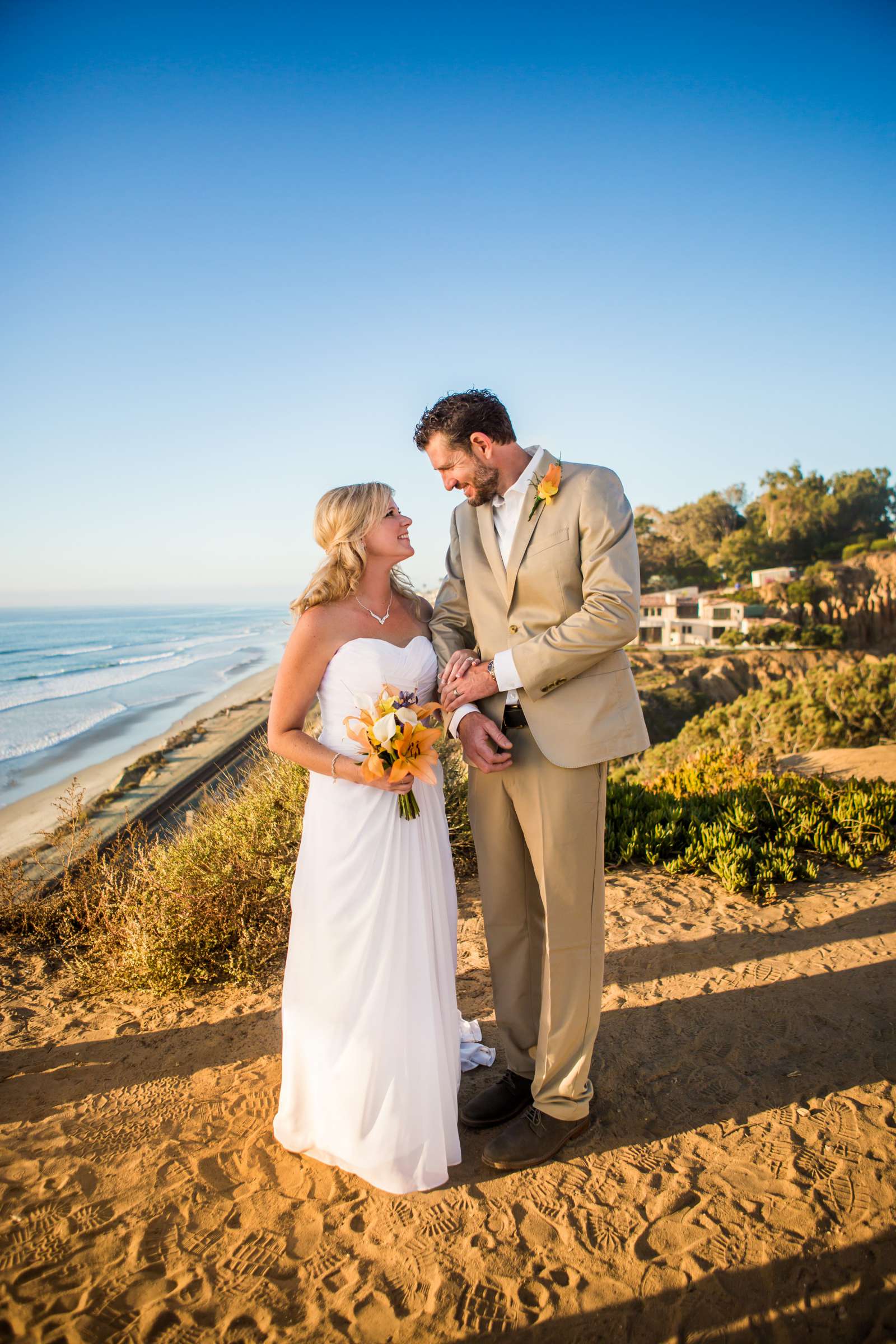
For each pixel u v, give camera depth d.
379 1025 2.43
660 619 82.81
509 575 2.60
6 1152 2.67
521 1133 2.54
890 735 14.38
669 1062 3.04
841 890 4.64
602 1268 2.09
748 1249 2.13
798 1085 2.84
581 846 2.48
